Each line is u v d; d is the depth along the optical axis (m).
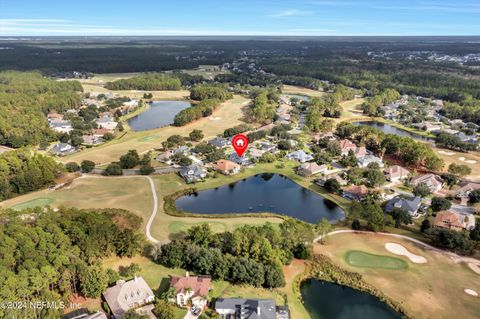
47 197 146.12
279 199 150.50
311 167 174.50
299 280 98.56
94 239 98.38
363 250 111.69
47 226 94.69
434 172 177.62
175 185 159.38
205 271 96.00
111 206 138.38
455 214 125.12
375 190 154.88
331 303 91.25
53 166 161.38
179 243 102.25
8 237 86.12
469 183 154.62
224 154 191.25
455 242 110.25
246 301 84.44
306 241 109.50
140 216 130.88
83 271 87.00
